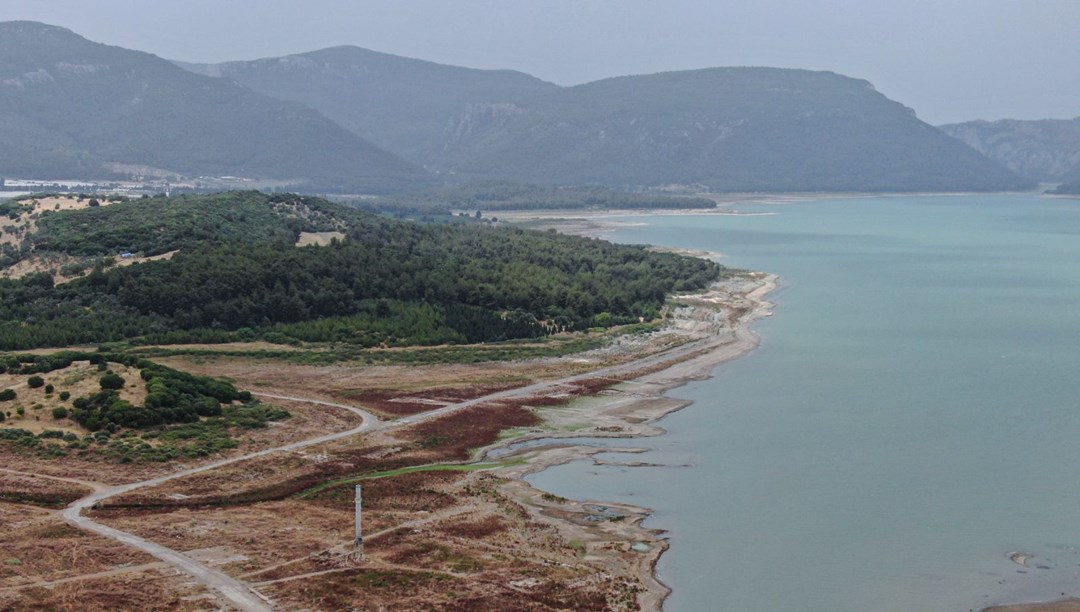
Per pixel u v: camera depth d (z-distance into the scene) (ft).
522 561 310.86
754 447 434.30
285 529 330.95
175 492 366.84
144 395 444.14
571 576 300.61
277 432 445.78
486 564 306.76
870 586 298.56
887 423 467.52
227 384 488.02
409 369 588.09
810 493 375.25
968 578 303.27
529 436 459.32
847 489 378.94
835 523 345.92
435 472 403.13
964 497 368.68
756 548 325.62
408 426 467.11
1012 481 385.50
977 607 285.64
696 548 325.83
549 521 349.20
